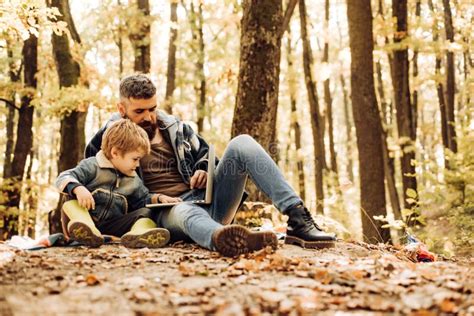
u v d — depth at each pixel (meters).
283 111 25.31
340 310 2.30
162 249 3.85
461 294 2.53
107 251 3.69
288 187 3.81
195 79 19.64
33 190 15.98
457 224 8.49
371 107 10.54
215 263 3.28
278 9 7.90
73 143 12.53
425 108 32.12
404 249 4.47
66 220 4.08
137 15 15.90
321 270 2.86
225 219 4.12
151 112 4.33
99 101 12.23
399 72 14.00
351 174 26.42
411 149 13.86
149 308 2.28
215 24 19.77
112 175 4.14
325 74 16.69
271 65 7.86
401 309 2.30
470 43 17.34
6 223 14.20
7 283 2.65
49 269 3.04
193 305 2.34
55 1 12.98
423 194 8.02
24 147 14.38
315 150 16.95
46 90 13.87
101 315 2.15
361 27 10.61
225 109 23.30
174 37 19.12
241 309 2.25
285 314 2.24
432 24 16.03
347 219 13.70
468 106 14.62
